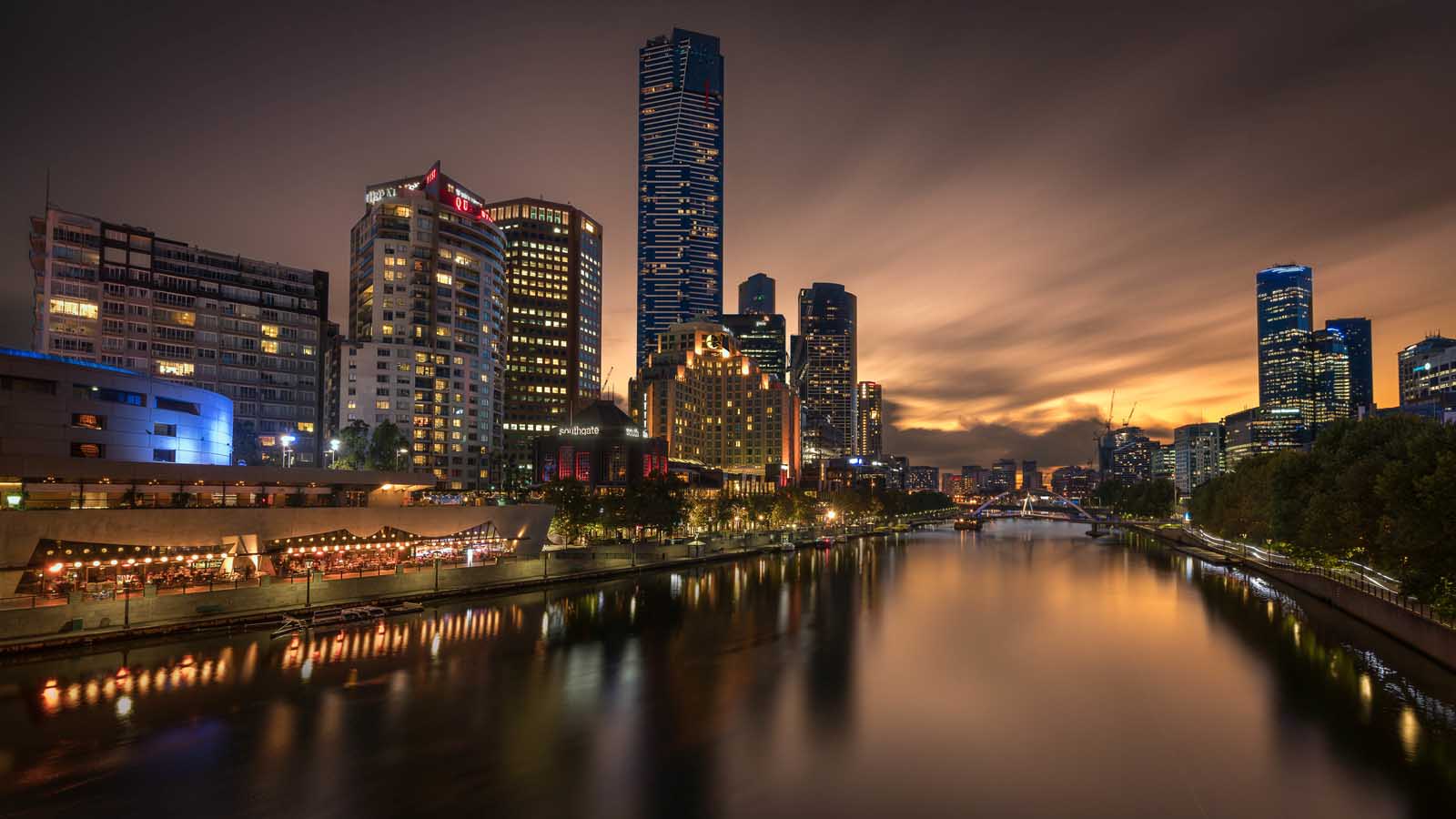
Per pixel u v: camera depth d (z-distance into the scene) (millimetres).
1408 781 42562
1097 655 72688
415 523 104000
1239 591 117875
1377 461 73688
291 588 82438
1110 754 46938
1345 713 53812
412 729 50438
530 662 67938
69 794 40125
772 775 43562
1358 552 81438
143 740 47719
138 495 86125
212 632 75250
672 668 66812
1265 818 38344
